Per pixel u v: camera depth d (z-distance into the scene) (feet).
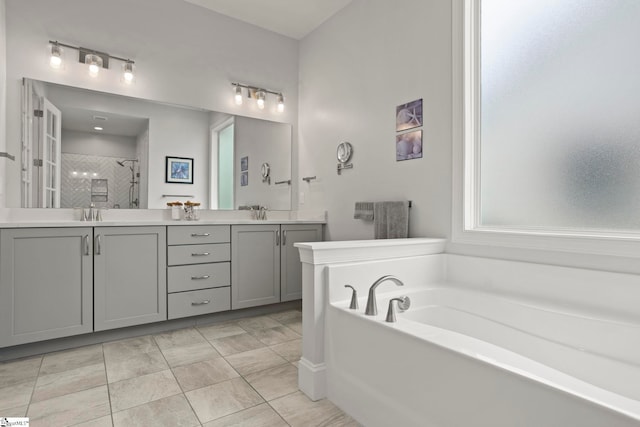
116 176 9.43
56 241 7.25
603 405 2.62
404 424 4.33
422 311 6.42
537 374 3.14
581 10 5.98
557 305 5.50
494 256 6.84
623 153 5.47
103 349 7.57
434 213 7.95
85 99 9.06
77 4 9.01
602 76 5.71
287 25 11.99
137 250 8.22
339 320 5.45
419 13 8.34
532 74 6.64
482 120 7.43
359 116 10.16
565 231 6.10
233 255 9.69
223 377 6.31
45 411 5.17
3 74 7.91
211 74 11.12
